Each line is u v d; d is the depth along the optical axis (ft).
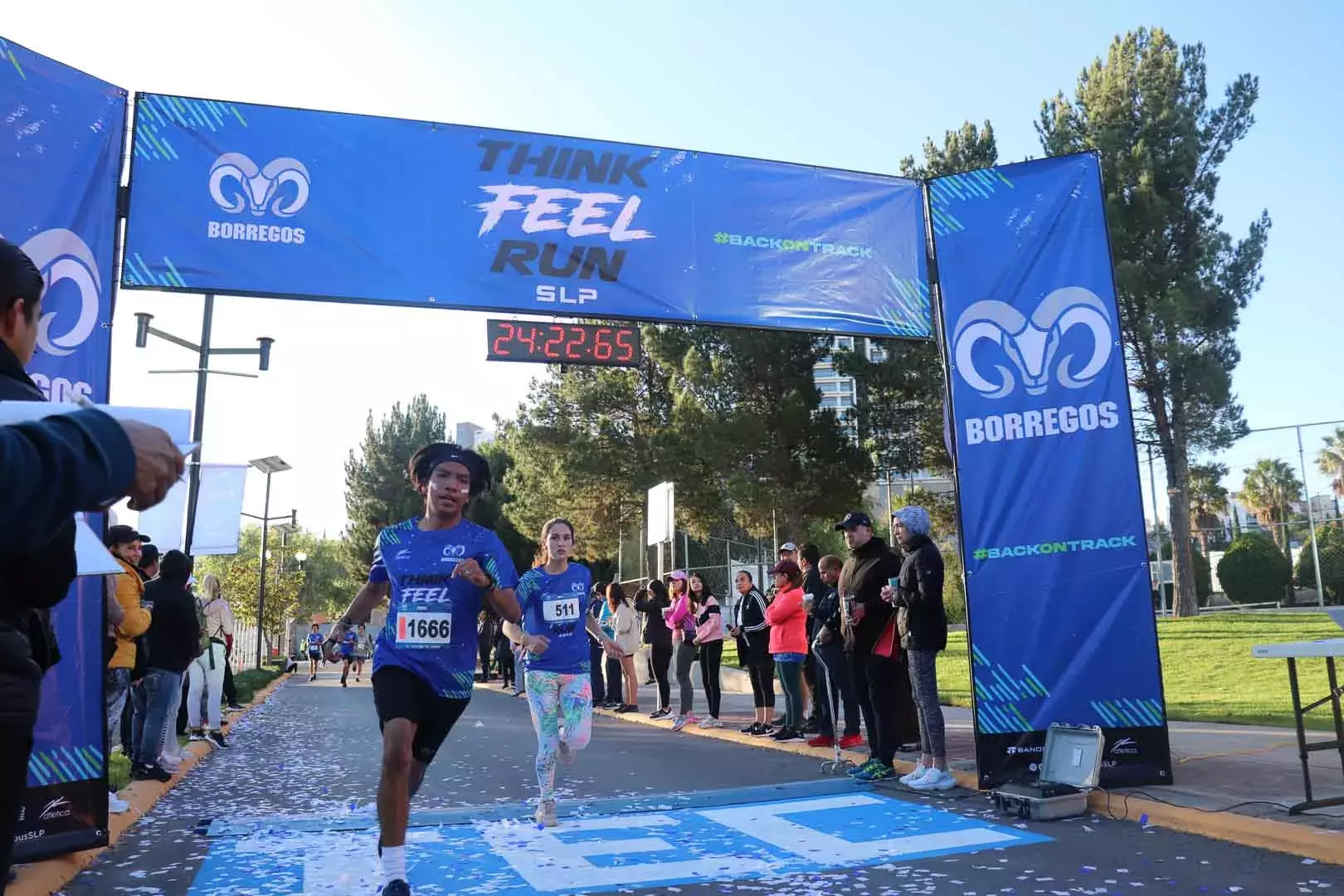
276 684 80.12
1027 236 22.76
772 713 33.14
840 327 24.27
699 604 37.06
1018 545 21.36
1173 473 89.04
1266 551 113.91
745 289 23.66
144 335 52.39
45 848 14.90
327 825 18.10
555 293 22.25
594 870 14.62
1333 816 15.74
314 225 20.79
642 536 88.17
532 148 22.61
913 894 12.92
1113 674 20.53
